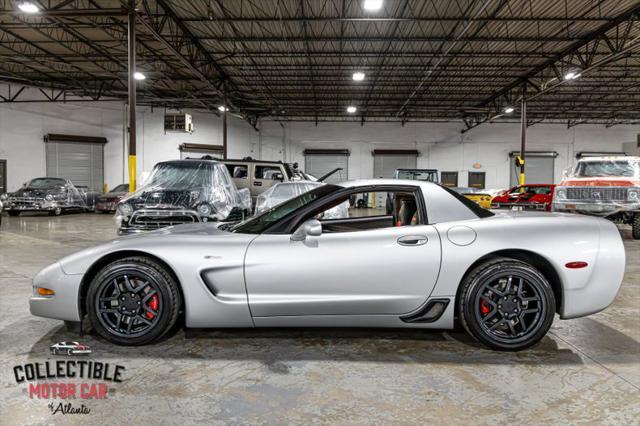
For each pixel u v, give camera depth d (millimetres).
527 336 2455
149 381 2092
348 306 2471
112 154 20594
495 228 2539
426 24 11609
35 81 18266
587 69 12906
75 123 19531
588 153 24891
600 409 1828
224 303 2469
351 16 11141
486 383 2088
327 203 2666
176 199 5695
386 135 25031
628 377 2166
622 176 8625
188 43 13156
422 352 2502
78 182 19703
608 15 11094
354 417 1753
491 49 13875
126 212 5625
